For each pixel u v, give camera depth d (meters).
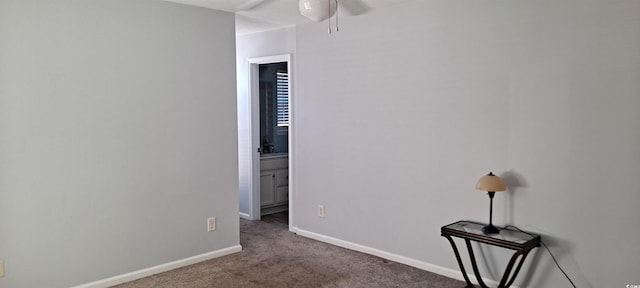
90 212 3.34
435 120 3.64
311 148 4.67
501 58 3.25
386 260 4.02
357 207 4.27
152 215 3.68
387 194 4.02
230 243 4.23
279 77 6.08
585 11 2.88
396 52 3.86
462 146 3.49
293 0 3.76
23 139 3.02
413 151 3.80
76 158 3.25
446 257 3.65
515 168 3.22
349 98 4.26
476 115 3.40
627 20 2.73
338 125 4.38
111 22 3.38
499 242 2.98
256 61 5.30
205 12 3.95
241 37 5.48
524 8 3.13
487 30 3.31
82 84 3.25
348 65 4.24
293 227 4.97
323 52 4.46
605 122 2.83
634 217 2.76
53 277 3.19
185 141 3.86
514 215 3.24
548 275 3.11
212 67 4.02
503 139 3.27
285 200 6.09
